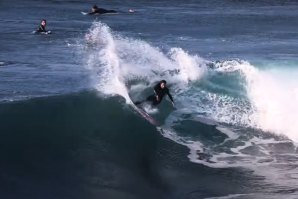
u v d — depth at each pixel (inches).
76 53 3929.6
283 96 2561.5
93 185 1753.2
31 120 2156.7
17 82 2800.2
